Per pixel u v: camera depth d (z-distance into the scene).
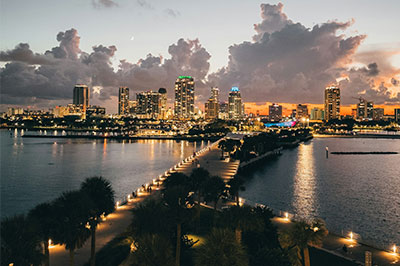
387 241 67.12
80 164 186.12
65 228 36.72
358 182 133.38
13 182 131.75
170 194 43.59
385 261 48.28
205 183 62.78
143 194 85.38
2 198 104.31
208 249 29.34
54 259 44.53
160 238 30.19
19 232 31.88
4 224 31.91
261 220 45.16
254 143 195.50
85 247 48.88
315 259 48.12
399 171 163.25
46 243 37.88
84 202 37.91
